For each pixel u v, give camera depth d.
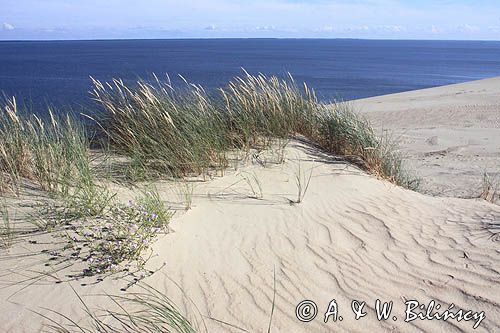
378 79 46.66
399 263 3.95
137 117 6.59
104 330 3.04
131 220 4.27
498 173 8.59
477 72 60.41
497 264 3.82
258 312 3.29
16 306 3.24
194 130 6.34
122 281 3.56
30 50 162.12
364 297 3.48
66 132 5.73
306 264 3.94
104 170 5.77
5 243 3.92
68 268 3.67
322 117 7.80
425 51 182.38
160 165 5.97
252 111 7.31
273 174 6.12
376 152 7.20
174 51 150.38
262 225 4.66
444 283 3.61
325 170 6.46
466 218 4.95
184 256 3.96
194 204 5.07
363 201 5.46
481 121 15.05
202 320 3.20
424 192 7.13
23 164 5.27
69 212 4.43
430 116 16.42
